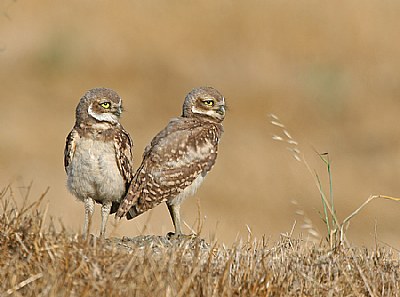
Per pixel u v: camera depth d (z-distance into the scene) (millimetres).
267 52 28281
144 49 28188
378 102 25812
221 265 7055
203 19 29281
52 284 6199
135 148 21688
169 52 28234
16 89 25672
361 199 18016
